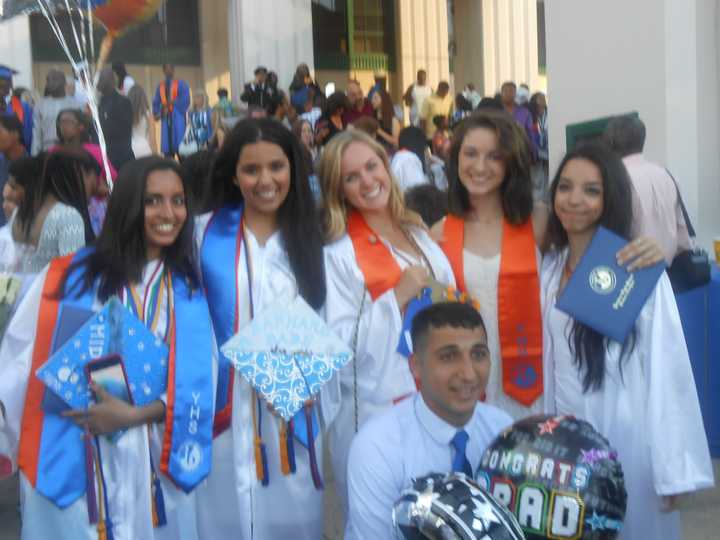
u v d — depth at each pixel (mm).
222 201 3400
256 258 3309
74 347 2926
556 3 7207
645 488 3062
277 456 3271
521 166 3473
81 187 4211
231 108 12391
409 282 3314
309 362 3098
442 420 2676
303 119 11859
